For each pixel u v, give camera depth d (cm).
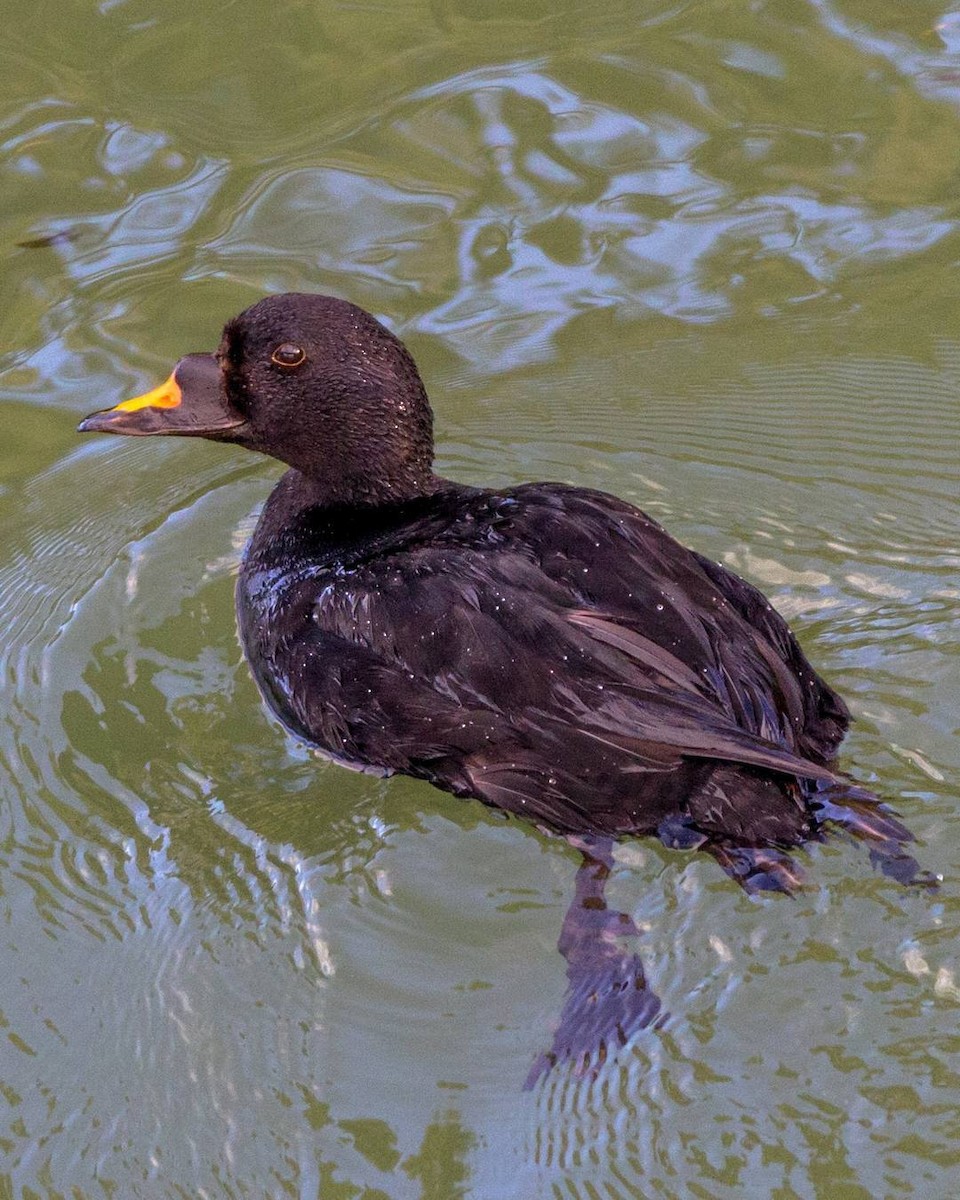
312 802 489
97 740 526
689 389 655
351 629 477
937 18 822
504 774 450
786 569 562
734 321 686
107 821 498
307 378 515
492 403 655
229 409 527
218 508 627
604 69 808
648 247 720
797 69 800
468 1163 392
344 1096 411
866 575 555
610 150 762
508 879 455
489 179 754
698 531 585
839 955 414
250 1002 435
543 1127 396
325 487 532
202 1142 408
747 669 448
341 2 859
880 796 451
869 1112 382
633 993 418
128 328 688
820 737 462
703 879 437
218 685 539
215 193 751
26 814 504
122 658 557
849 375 655
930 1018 399
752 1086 392
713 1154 380
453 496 523
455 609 456
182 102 800
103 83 812
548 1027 418
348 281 707
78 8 859
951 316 681
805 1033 400
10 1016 447
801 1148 378
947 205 729
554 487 490
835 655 511
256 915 457
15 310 700
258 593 532
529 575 454
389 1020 426
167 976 447
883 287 696
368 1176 393
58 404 664
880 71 793
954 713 483
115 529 621
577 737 439
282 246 725
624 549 460
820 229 723
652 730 431
